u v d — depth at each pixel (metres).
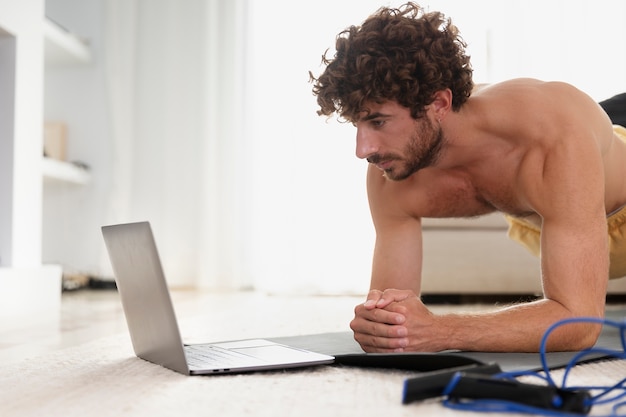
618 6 4.05
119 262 1.22
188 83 4.29
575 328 1.17
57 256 4.32
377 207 1.47
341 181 4.01
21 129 2.76
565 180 1.21
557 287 1.20
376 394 0.91
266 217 4.06
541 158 1.25
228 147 4.22
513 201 1.33
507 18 4.07
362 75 1.14
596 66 4.06
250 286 4.18
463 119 1.26
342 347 1.32
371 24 1.18
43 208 4.34
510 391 0.79
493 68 4.09
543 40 4.07
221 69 4.25
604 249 1.21
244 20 4.23
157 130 4.31
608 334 1.55
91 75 4.37
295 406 0.84
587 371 1.06
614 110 2.20
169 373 1.08
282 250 4.02
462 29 4.05
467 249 2.98
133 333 1.26
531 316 1.17
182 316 2.39
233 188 4.20
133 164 4.32
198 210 4.24
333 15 4.12
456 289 2.99
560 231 1.20
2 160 2.71
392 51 1.15
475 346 1.15
